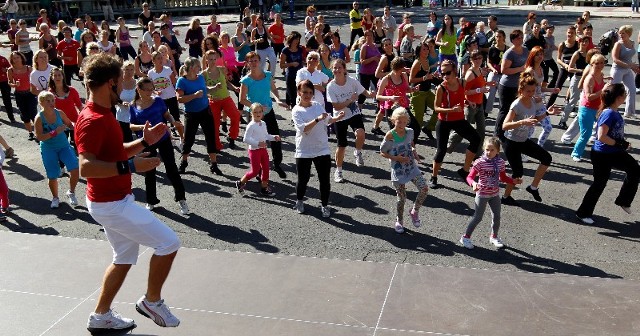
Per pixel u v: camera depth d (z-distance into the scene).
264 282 5.37
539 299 5.04
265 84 9.22
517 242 7.13
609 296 5.07
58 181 9.62
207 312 4.88
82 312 4.89
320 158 7.76
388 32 19.17
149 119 8.04
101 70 3.75
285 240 7.24
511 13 33.75
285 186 9.13
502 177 6.88
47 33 17.12
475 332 4.59
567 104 12.09
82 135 3.78
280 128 12.42
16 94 12.08
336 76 9.08
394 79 10.40
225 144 11.33
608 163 7.44
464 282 5.33
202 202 8.52
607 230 7.45
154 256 4.09
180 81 9.31
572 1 39.50
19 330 4.63
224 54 14.00
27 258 5.89
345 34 27.45
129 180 4.02
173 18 36.16
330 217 7.92
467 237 6.99
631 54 11.76
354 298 5.09
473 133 8.81
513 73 9.79
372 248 7.01
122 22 19.31
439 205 8.30
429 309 4.91
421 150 10.77
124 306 4.95
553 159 10.18
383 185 9.08
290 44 12.77
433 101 10.79
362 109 13.77
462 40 15.39
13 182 9.62
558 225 7.60
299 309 4.93
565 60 12.64
